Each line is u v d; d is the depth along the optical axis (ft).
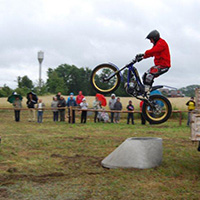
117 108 59.11
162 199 15.47
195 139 19.99
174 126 54.60
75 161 23.45
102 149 28.48
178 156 26.13
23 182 17.78
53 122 57.77
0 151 26.32
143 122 57.06
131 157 21.83
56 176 19.29
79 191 16.42
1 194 15.76
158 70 19.47
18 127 47.50
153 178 19.25
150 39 20.01
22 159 23.62
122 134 40.01
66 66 352.49
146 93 19.80
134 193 16.21
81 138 34.96
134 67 19.80
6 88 185.47
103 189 16.74
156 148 22.66
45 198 15.35
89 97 143.84
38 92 186.80
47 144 30.60
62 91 251.39
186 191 16.84
